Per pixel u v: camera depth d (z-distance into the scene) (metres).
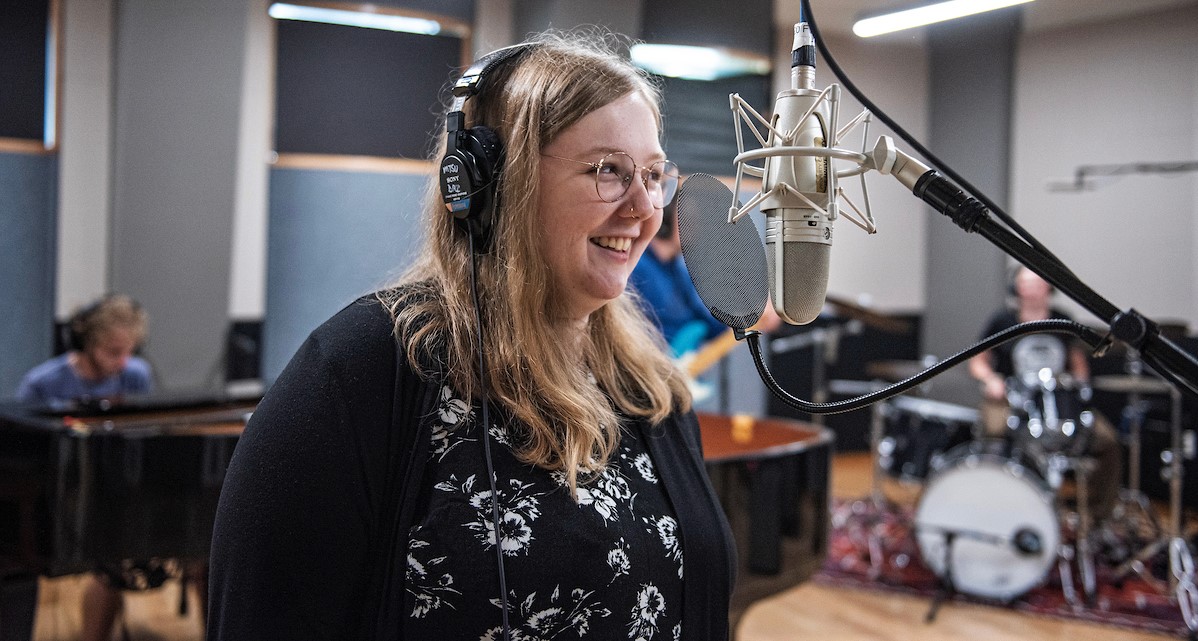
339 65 6.07
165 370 5.58
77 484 2.52
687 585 1.02
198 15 5.34
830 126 0.83
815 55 0.85
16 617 2.59
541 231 0.98
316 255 6.10
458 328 0.98
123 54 5.28
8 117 5.35
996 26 7.44
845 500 6.09
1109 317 0.81
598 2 5.97
